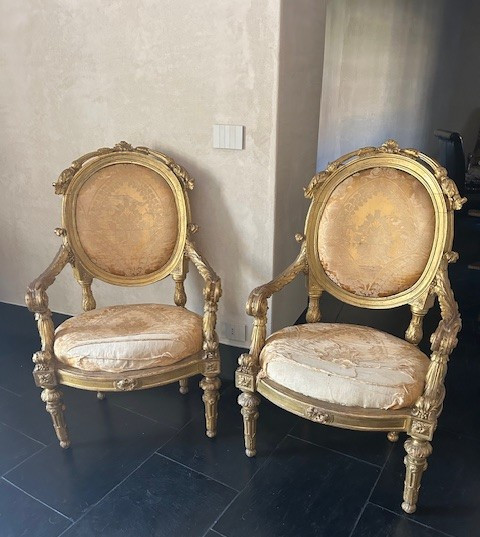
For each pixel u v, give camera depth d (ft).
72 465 5.63
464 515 4.90
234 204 6.63
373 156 5.52
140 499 5.14
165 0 6.10
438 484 5.29
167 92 6.48
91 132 7.12
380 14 16.20
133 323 5.64
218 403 6.79
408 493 4.83
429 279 5.28
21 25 6.95
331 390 4.51
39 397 6.91
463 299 9.98
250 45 5.89
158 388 7.18
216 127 6.35
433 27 19.38
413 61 18.90
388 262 5.46
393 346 5.10
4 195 8.13
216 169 6.57
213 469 5.55
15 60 7.17
